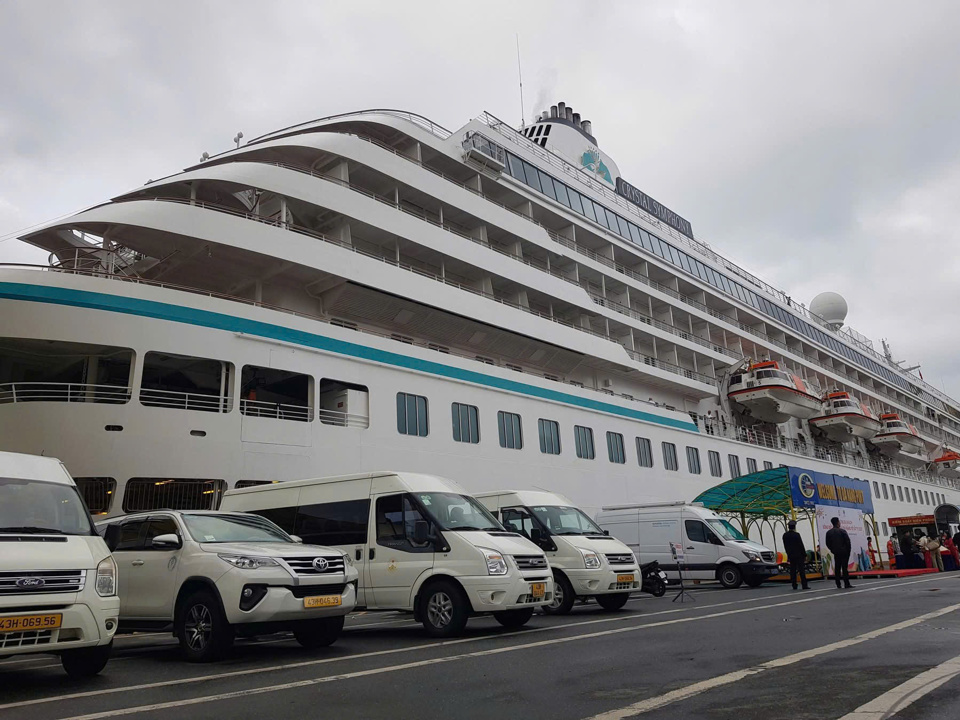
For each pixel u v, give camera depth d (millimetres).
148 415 13727
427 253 21391
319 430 16266
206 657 7441
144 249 16812
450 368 20000
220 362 15289
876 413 54500
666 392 32688
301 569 7891
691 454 29922
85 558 6395
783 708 4648
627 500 25438
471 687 5699
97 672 6625
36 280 13758
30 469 7047
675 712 4660
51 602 5957
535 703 5074
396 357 18547
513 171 26453
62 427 12992
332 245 17953
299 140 19734
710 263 38406
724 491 24297
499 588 9164
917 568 25562
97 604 6262
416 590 9531
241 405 16562
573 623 10461
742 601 13406
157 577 8086
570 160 34281
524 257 26859
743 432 36219
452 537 9516
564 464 23125
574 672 6203
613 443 25781
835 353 50094
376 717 4797
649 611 12031
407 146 22875
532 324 23828
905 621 9023
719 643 7637
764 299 42938
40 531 6445
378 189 21469
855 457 47719
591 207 30078
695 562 19359
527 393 22469
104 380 16281
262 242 16453
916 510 50906
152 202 15727
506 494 13445
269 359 15719
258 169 17531
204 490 14664
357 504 10531
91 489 13547
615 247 30844
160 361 15969
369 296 18922
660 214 37156
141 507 13891
